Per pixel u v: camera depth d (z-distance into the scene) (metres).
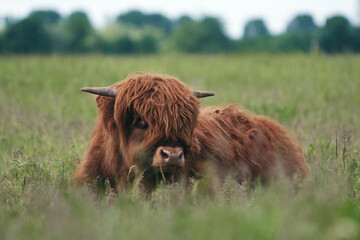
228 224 11.67
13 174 20.47
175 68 76.94
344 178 18.05
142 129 17.42
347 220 11.75
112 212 14.76
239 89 52.50
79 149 24.23
